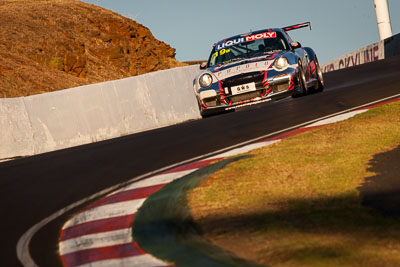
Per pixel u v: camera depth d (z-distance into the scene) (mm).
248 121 31859
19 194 21891
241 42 38219
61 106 42594
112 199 19266
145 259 12773
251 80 34219
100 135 43875
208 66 38000
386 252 11055
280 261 11148
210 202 15969
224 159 22031
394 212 13500
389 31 106625
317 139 23203
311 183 16656
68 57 97688
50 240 15531
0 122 39125
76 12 126188
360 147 20938
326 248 11508
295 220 13617
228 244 12570
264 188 16609
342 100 33594
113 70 109062
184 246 12969
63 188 21922
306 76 37312
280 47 37094
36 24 110938
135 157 26484
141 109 46469
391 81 38719
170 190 18688
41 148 40812
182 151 26266
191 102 50500
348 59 108188
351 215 13586
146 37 135375
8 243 15773
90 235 15484
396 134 22609
